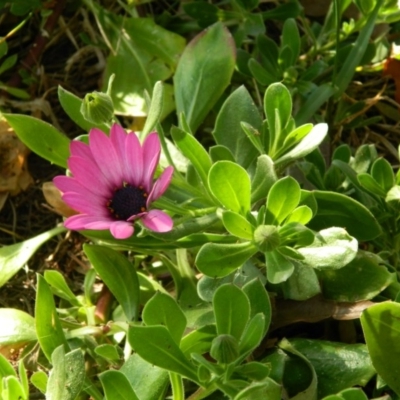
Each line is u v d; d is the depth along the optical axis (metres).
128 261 0.28
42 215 0.36
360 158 0.30
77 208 0.23
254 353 0.26
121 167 0.24
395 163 0.37
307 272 0.26
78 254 0.34
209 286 0.25
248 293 0.24
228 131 0.29
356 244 0.24
